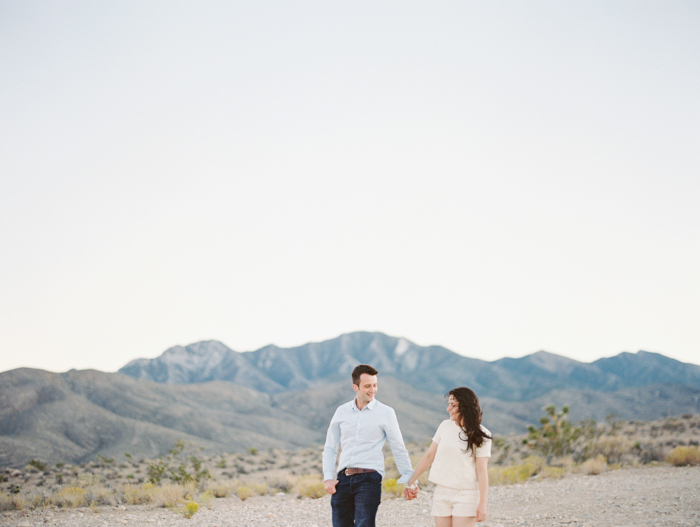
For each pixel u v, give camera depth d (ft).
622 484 60.59
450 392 21.99
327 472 23.53
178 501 57.26
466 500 20.95
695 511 39.34
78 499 56.24
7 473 166.40
